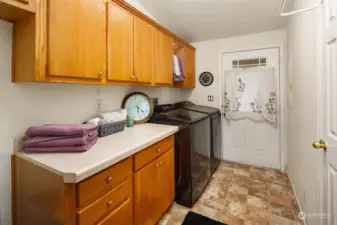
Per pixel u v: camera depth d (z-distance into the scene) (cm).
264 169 286
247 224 163
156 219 154
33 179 100
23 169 106
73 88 147
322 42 113
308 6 144
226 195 211
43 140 107
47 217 94
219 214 177
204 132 226
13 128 111
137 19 173
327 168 107
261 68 281
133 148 120
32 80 100
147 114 208
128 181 121
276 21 248
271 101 276
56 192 88
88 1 123
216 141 284
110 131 153
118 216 112
